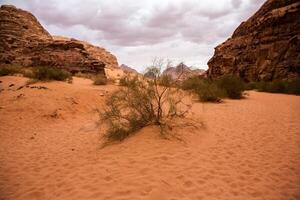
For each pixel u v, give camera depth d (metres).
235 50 44.38
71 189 3.69
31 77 17.91
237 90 16.39
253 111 10.20
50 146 6.32
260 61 37.25
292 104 12.89
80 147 6.08
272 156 4.88
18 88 13.05
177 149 5.02
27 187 3.96
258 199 3.29
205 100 13.20
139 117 6.43
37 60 33.75
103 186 3.63
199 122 7.18
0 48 41.22
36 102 10.62
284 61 33.41
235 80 16.56
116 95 6.56
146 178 3.76
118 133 6.11
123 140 5.82
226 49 47.50
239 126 7.40
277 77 32.97
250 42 41.19
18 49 41.25
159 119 6.48
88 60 36.59
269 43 36.94
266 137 6.21
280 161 4.61
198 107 10.94
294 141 5.86
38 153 5.75
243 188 3.58
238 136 6.29
